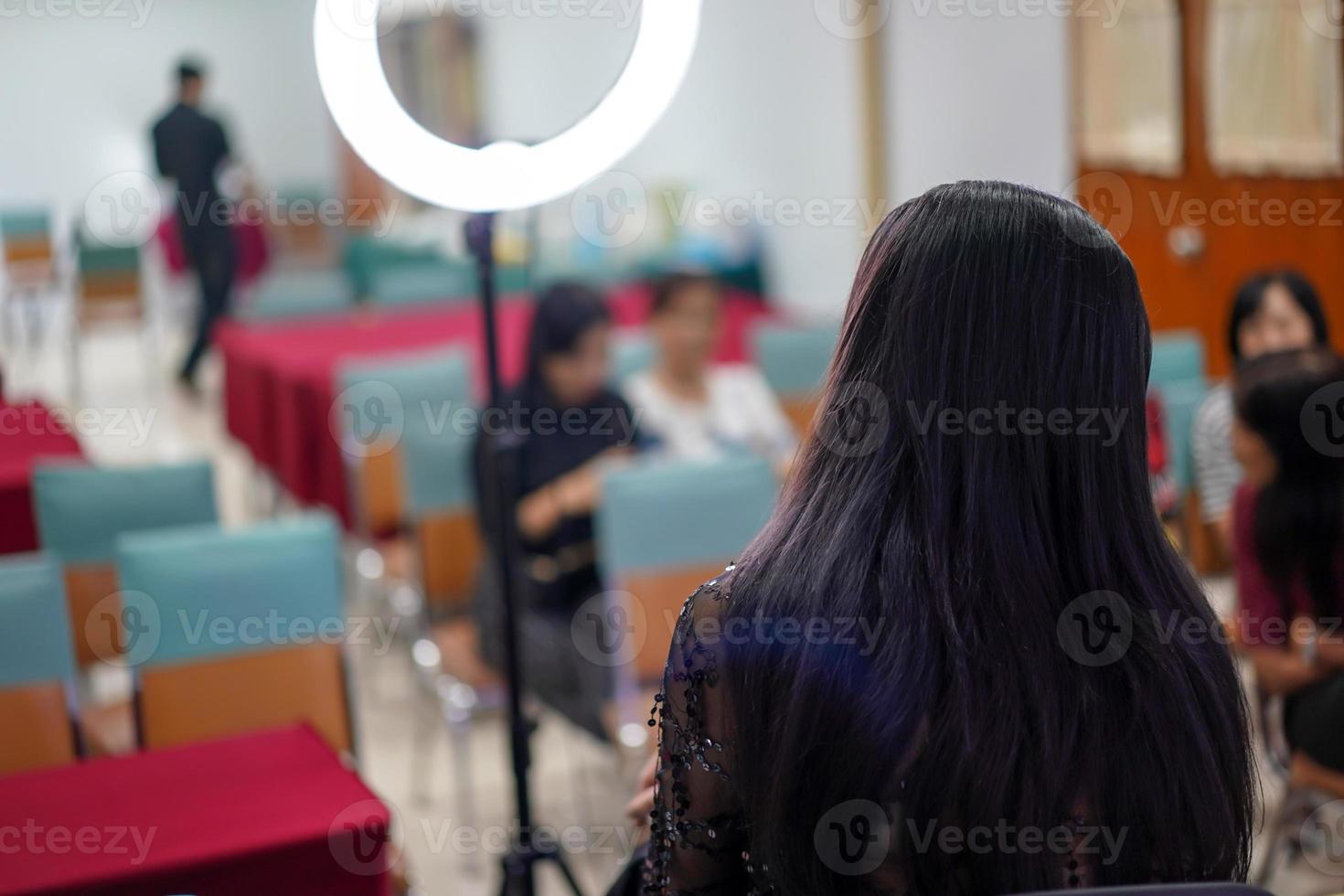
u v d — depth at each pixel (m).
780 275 7.13
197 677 2.40
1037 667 0.85
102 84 10.23
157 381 7.86
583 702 2.75
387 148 1.52
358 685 3.80
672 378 3.47
